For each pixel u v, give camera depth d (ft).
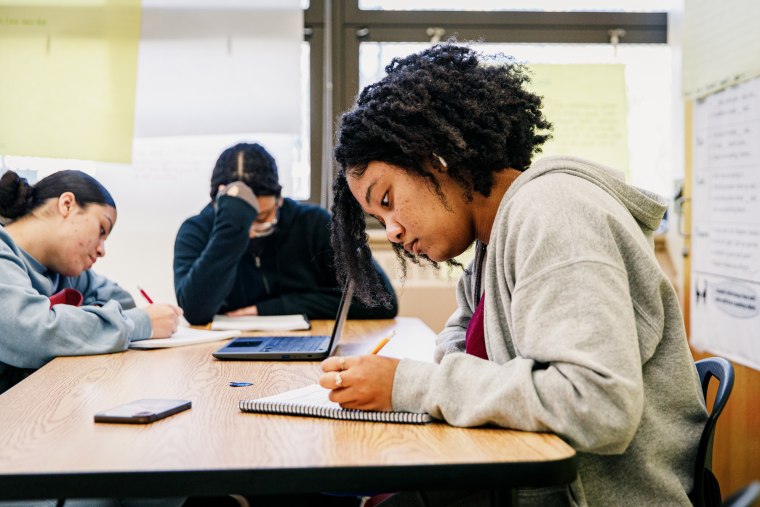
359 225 4.06
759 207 6.56
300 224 7.98
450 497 3.10
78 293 5.64
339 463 2.35
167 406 3.17
